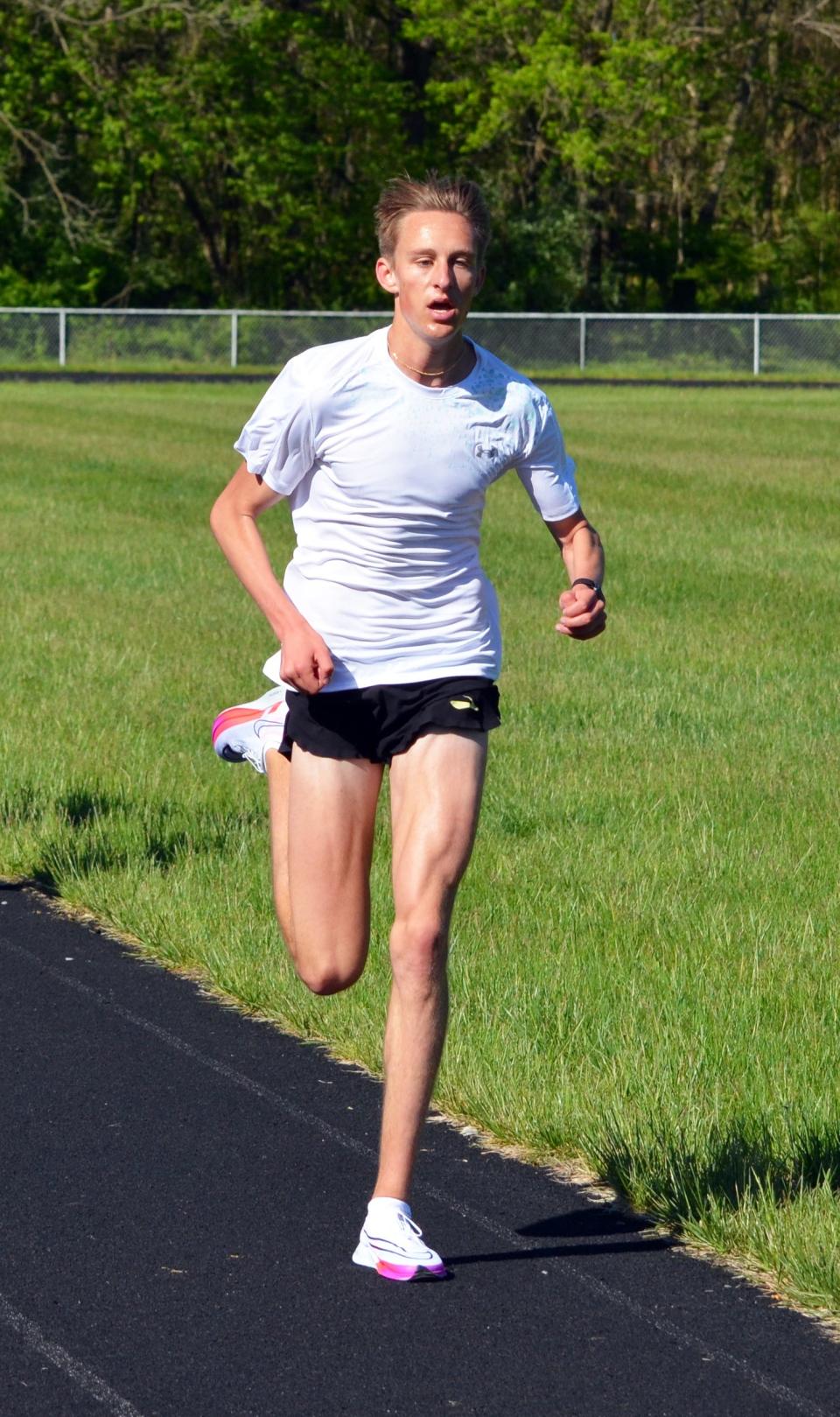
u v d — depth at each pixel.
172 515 50.03
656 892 18.00
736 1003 14.79
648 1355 9.82
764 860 19.16
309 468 10.78
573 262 151.62
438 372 10.55
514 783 22.39
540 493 11.09
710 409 96.50
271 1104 13.30
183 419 84.50
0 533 45.59
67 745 23.70
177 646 31.25
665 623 34.44
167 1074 13.84
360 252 154.88
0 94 137.88
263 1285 10.52
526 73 140.00
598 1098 12.91
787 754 24.34
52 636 31.77
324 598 10.80
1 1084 13.59
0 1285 10.44
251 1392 9.33
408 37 146.75
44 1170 12.06
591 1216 11.55
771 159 159.50
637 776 22.89
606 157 143.75
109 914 17.53
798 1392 9.48
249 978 15.48
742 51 151.25
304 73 145.88
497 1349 9.84
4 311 125.25
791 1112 12.55
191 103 142.38
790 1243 10.76
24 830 19.89
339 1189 11.87
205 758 23.41
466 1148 12.57
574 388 115.62
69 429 78.31
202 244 155.00
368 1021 14.49
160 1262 10.77
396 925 10.34
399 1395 9.34
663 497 55.72
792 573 40.84
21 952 16.67
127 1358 9.65
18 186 144.00
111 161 143.75
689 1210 11.34
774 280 162.12
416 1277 10.59
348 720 10.75
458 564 10.84
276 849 11.81
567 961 15.85
